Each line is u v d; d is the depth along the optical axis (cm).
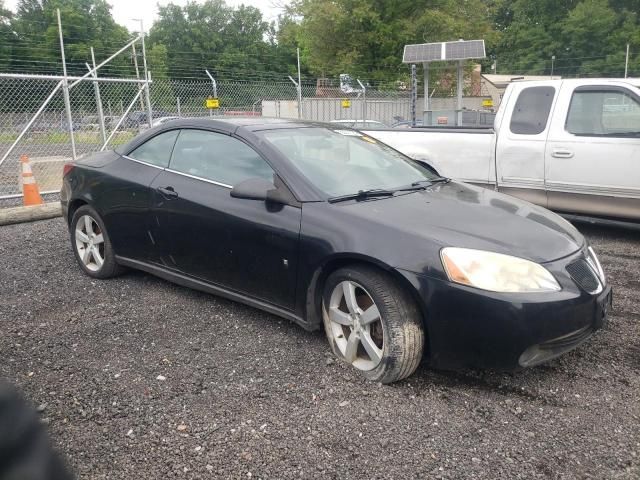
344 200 361
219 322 409
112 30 4672
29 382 324
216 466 254
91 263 509
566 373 341
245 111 1736
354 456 261
